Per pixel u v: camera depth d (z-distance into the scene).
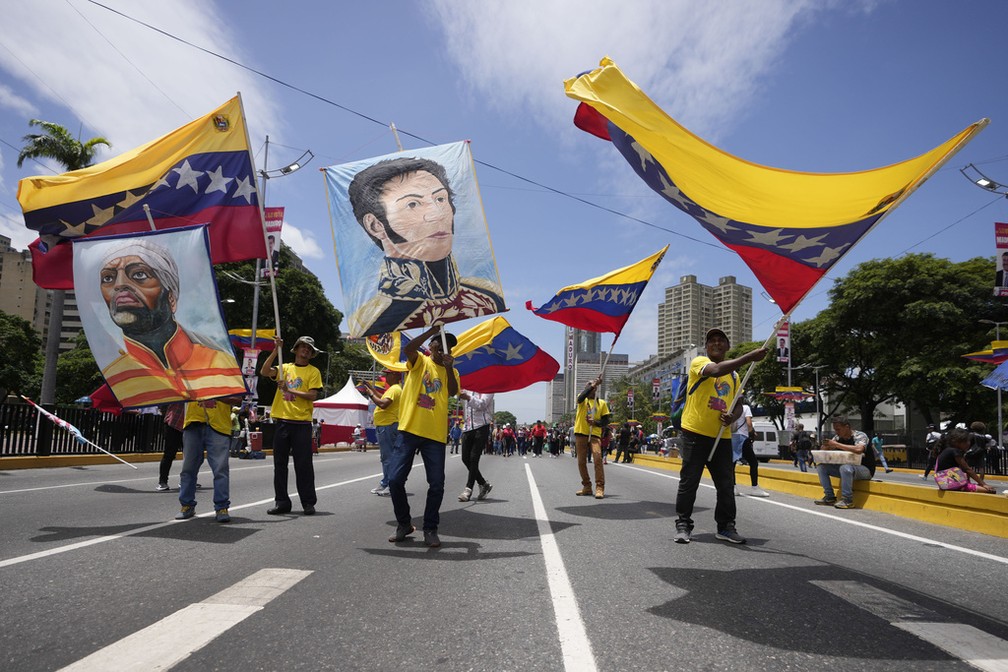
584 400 9.95
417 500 9.02
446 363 5.73
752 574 4.50
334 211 6.77
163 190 7.14
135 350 6.06
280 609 3.48
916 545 5.88
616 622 3.35
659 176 5.43
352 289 6.57
